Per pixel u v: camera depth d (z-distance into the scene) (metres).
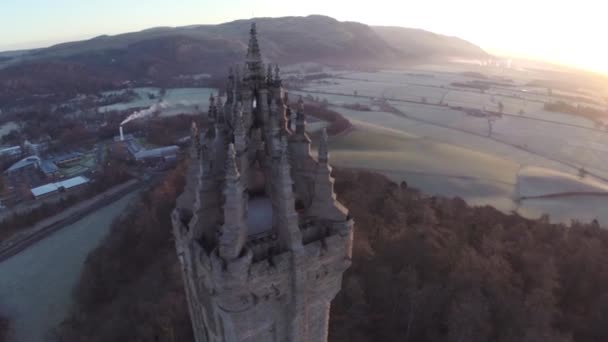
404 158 165.62
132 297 82.69
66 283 98.62
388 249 81.31
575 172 166.38
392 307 71.75
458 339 62.19
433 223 93.81
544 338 60.66
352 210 92.69
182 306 70.69
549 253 83.44
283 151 22.16
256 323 24.12
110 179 154.62
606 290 75.75
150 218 105.12
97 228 123.69
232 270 21.17
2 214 133.62
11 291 95.38
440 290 71.25
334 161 153.25
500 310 66.69
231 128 25.20
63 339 78.75
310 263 24.05
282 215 23.20
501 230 91.69
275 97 25.09
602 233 96.88
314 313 26.88
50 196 148.00
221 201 25.09
